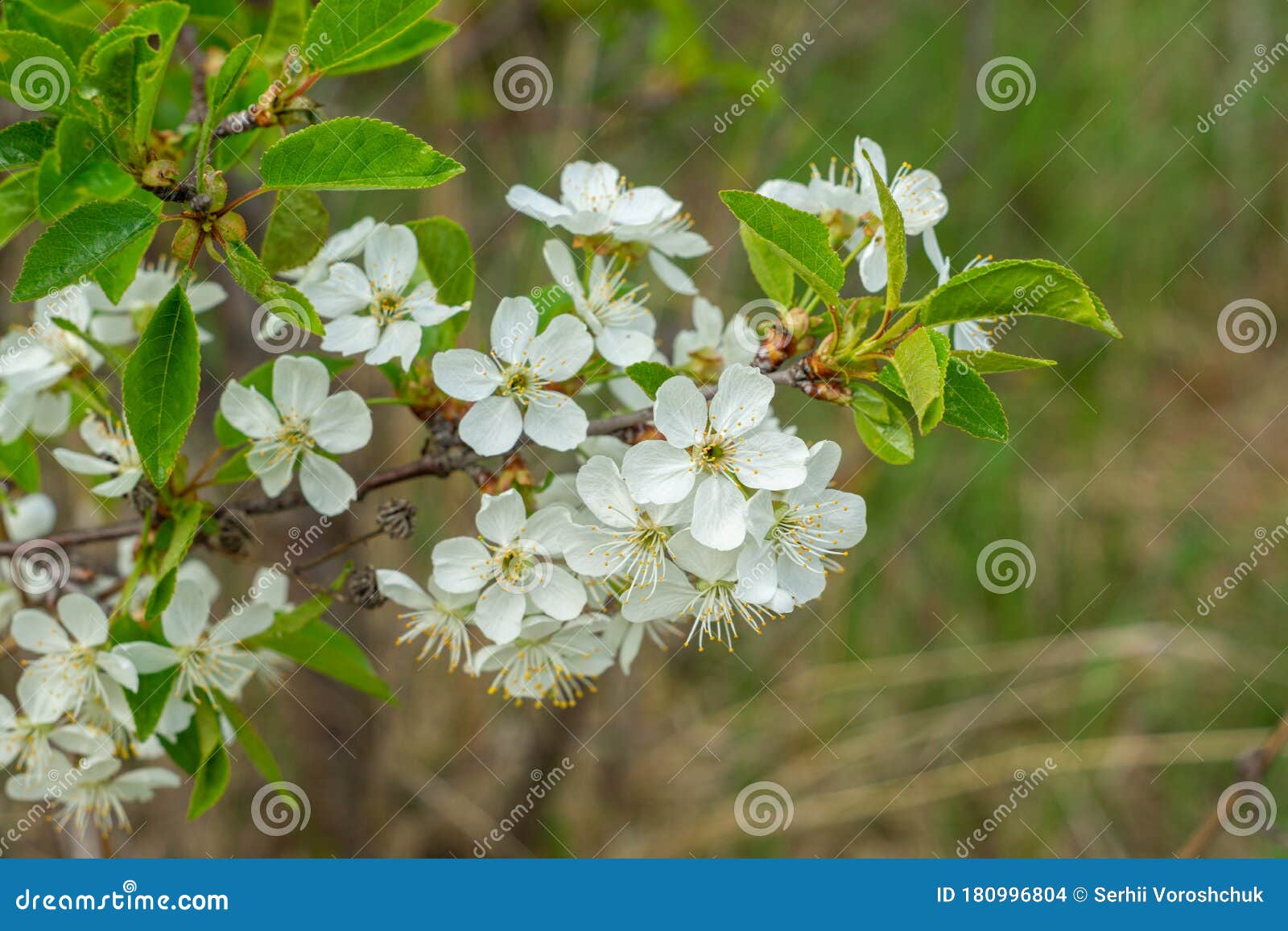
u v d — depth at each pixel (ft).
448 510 12.42
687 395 5.90
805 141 14.78
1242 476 17.39
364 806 13.62
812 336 6.53
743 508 5.86
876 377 6.10
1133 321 17.31
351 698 13.55
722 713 15.88
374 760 13.61
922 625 16.16
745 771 15.51
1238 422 17.56
